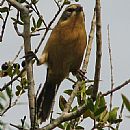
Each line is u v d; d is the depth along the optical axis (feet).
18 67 35.55
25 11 31.12
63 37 42.88
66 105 29.60
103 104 28.45
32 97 28.76
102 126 28.91
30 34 31.48
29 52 31.14
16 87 35.22
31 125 27.55
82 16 43.78
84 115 30.48
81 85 33.19
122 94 21.57
